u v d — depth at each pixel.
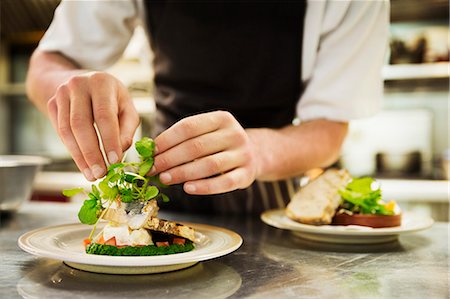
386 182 2.08
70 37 1.13
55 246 0.69
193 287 0.61
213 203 1.12
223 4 1.06
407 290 0.62
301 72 1.09
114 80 0.79
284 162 0.93
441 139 2.24
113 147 0.73
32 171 1.02
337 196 0.92
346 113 1.05
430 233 0.93
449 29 2.09
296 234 0.89
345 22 1.03
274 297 0.59
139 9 1.18
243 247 0.80
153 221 0.70
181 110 1.12
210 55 1.09
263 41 1.07
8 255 0.72
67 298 0.58
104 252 0.67
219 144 0.75
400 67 2.08
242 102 1.09
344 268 0.70
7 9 2.54
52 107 0.81
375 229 0.83
